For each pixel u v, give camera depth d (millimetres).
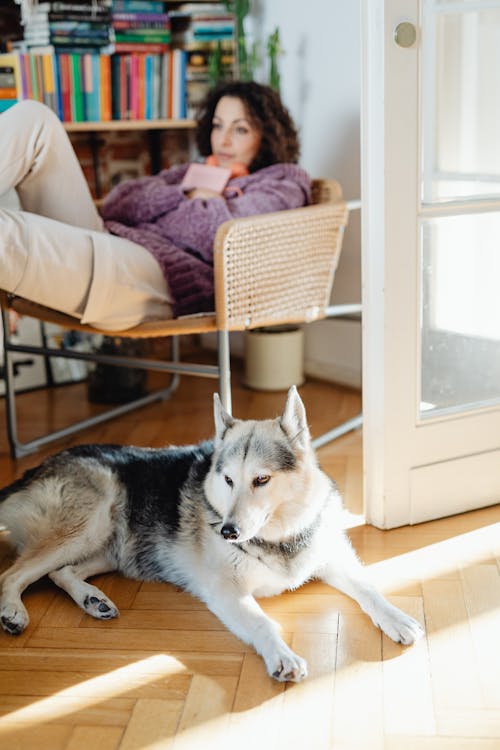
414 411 2182
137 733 1462
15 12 3357
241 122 3045
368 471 2234
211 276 2689
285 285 2590
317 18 3264
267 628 1689
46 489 1968
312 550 1862
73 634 1784
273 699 1542
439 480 2250
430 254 2150
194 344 4164
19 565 1915
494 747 1396
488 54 2355
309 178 3020
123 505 2027
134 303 2506
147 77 3463
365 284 2141
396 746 1407
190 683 1600
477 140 2395
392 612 1752
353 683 1581
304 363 3652
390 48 1953
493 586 1908
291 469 1766
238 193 2912
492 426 2299
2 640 1767
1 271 2291
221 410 1839
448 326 2227
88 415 3189
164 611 1874
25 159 2559
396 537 2176
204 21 3486
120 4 3352
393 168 2025
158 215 2893
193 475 1979
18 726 1488
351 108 3201
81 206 2697
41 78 3240
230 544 1804
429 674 1599
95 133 3713
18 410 3273
